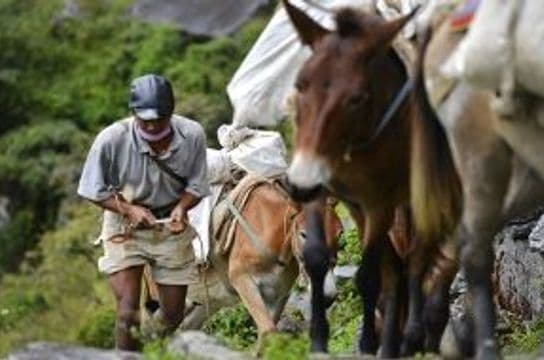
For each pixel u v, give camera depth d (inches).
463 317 528.7
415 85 434.9
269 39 540.7
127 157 582.6
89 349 465.7
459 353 460.8
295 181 435.2
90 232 1100.5
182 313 597.0
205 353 459.2
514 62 395.5
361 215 491.5
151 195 586.2
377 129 458.6
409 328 478.3
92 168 582.6
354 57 446.9
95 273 1061.8
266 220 634.2
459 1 438.9
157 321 598.9
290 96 492.7
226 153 645.9
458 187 437.1
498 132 406.9
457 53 413.4
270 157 644.1
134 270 589.3
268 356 450.0
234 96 545.3
